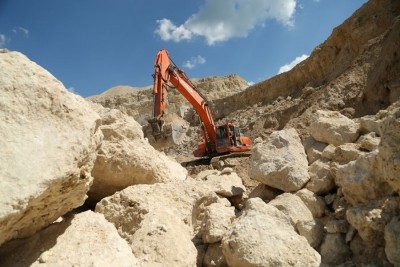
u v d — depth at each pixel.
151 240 3.58
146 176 5.15
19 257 2.72
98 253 2.80
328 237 4.25
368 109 14.80
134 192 4.47
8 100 2.41
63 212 3.03
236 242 3.62
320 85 22.88
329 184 5.20
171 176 5.48
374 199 4.18
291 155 5.82
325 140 6.26
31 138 2.39
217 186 6.36
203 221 4.62
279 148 6.08
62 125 2.60
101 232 3.09
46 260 2.64
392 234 3.40
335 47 23.30
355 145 5.58
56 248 2.79
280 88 27.86
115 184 5.09
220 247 4.20
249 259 3.44
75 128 2.66
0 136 2.27
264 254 3.45
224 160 13.66
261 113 26.39
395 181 3.47
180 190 5.03
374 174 4.21
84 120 2.75
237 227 3.80
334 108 16.19
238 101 31.78
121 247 2.99
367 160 4.34
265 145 6.22
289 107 22.06
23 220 2.56
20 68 2.57
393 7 19.83
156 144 12.89
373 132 5.68
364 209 3.92
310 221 4.45
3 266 2.68
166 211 4.19
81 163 2.70
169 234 3.68
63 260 2.67
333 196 5.02
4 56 2.57
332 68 22.89
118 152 4.86
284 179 5.57
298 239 3.68
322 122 6.38
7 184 2.17
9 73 2.49
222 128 15.53
